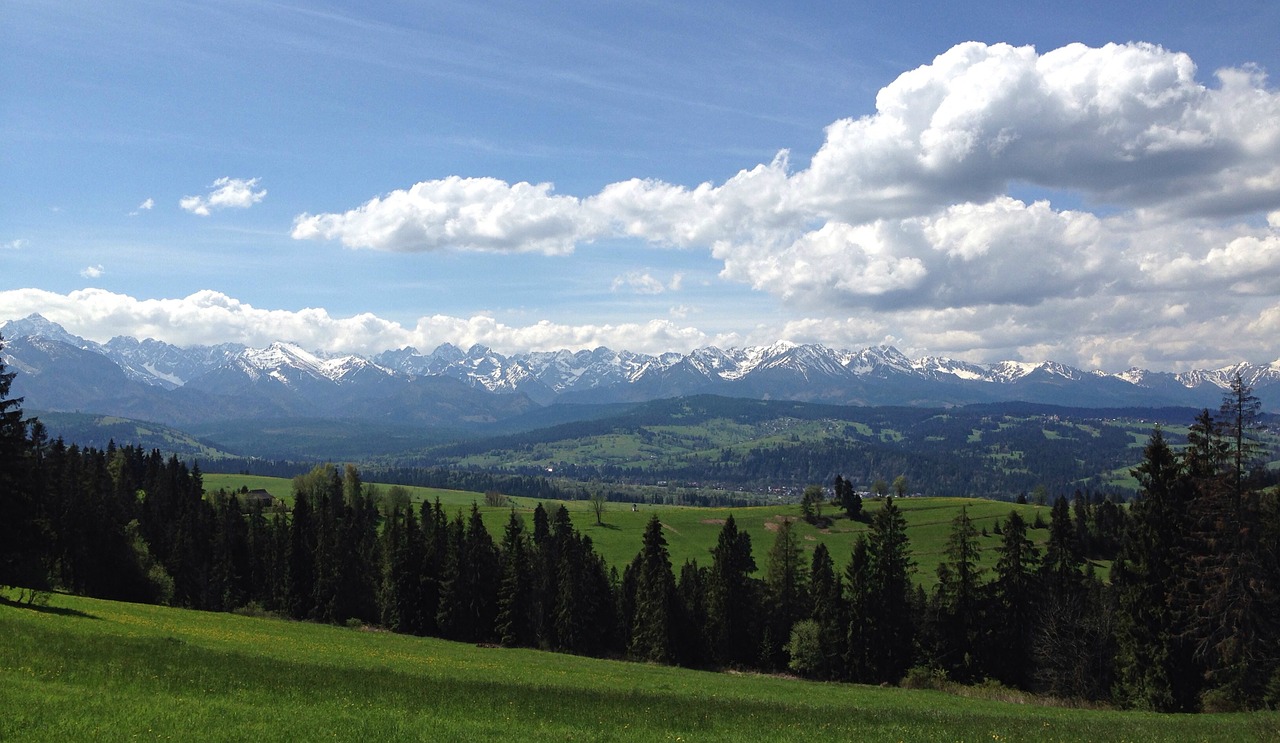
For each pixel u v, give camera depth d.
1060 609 74.75
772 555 105.00
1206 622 54.28
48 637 40.12
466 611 105.25
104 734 25.06
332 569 111.81
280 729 27.84
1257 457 52.66
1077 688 70.19
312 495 181.38
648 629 98.31
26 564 63.25
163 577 109.12
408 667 56.28
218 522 128.88
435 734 29.31
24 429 63.88
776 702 49.00
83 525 102.12
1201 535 54.53
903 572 91.00
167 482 144.50
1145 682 56.81
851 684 83.06
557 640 101.62
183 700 31.03
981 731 37.12
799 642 91.38
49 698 28.42
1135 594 57.62
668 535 184.12
